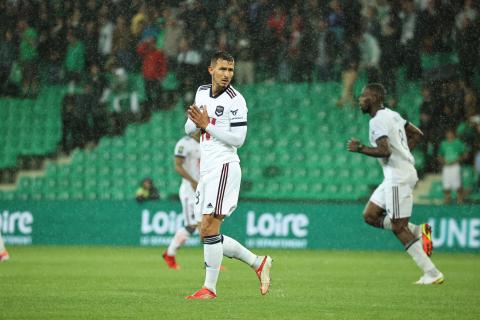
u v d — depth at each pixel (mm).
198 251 50125
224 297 24875
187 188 37906
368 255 48344
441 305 23703
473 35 60562
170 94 62250
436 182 57531
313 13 62281
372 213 32094
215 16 62625
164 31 62969
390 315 21141
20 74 63969
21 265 37969
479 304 24125
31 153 62625
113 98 62406
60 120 63094
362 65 61438
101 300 23688
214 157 23750
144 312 20844
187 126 25203
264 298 24828
